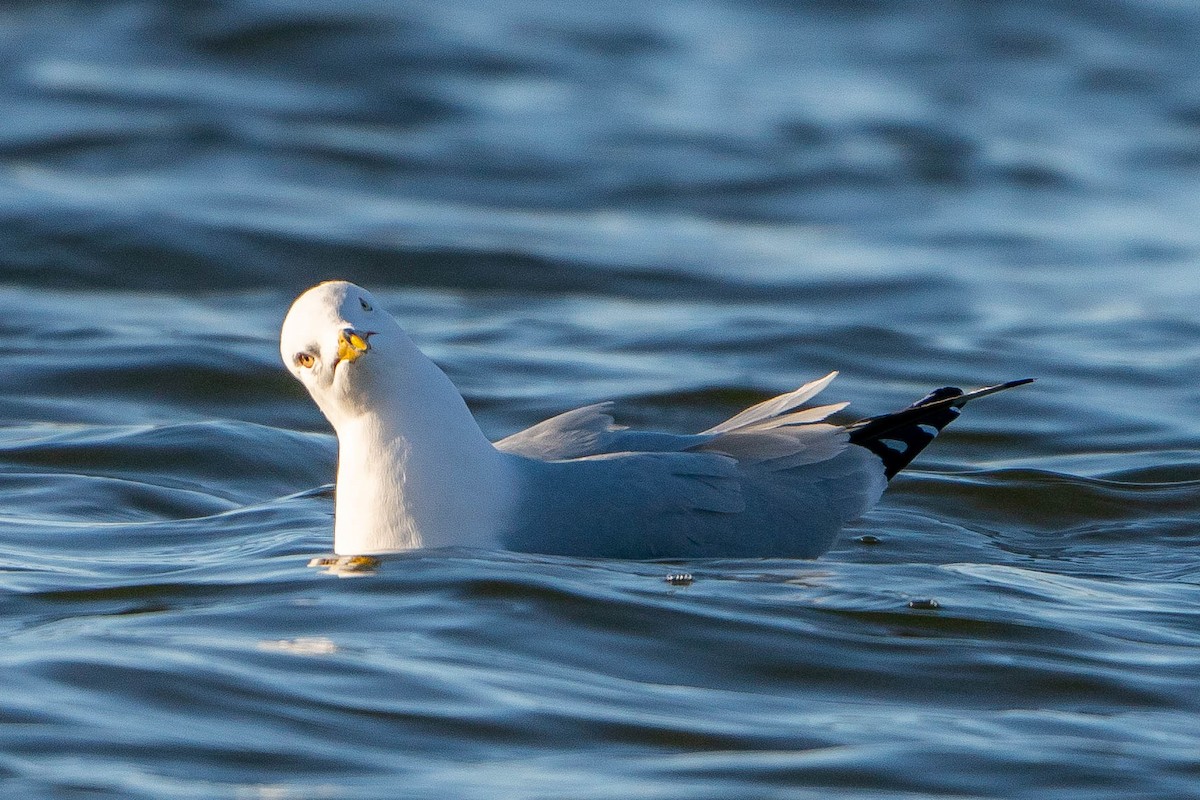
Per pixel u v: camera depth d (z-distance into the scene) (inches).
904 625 306.5
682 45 1409.9
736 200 992.9
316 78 1215.6
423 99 1181.7
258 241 798.5
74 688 259.4
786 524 367.2
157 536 386.6
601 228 908.6
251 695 258.7
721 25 1486.2
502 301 745.6
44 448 462.3
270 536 385.1
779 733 252.8
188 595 319.6
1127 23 1514.5
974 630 305.6
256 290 757.3
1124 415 542.0
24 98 1105.4
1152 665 290.2
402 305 724.7
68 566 351.9
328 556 347.3
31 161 972.6
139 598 319.0
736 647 290.4
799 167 1058.7
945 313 737.0
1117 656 294.5
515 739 247.0
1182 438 514.0
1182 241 919.0
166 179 948.0
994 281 810.2
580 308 729.0
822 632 299.7
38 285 737.0
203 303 719.1
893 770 239.8
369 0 1405.0
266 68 1226.6
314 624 295.9
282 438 485.1
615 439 378.6
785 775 236.7
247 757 237.5
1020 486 443.5
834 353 627.2
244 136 1043.3
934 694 273.9
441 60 1272.1
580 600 308.3
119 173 959.6
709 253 854.5
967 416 539.2
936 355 626.2
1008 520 427.2
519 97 1213.1
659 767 238.8
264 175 976.3
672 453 368.2
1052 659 290.7
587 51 1354.6
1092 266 853.2
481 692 263.7
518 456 360.5
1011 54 1423.5
